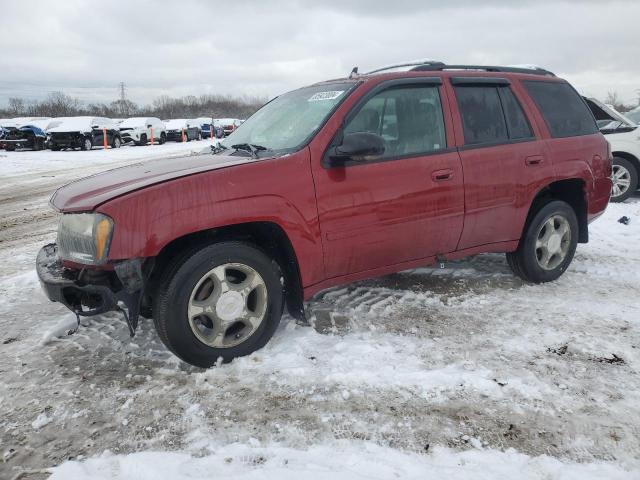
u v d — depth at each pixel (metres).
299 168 3.10
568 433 2.37
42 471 2.17
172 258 2.89
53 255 3.27
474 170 3.75
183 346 2.87
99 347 3.27
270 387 2.77
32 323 3.71
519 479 2.07
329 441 2.33
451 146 3.71
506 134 4.01
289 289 3.32
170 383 2.83
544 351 3.14
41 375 2.95
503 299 4.00
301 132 3.36
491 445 2.29
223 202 2.85
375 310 3.77
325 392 2.71
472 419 2.48
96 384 2.84
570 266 4.87
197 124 34.62
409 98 3.62
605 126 8.21
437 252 3.77
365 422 2.46
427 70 3.83
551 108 4.36
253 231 3.16
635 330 3.43
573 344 3.22
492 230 3.96
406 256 3.63
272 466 2.15
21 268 5.21
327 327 3.49
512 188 3.95
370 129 3.43
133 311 2.74
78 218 2.79
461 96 3.85
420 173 3.50
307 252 3.14
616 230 6.26
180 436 2.38
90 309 2.93
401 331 3.42
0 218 8.21
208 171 2.91
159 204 2.72
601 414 2.51
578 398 2.64
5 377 2.93
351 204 3.25
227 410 2.57
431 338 3.32
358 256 3.39
